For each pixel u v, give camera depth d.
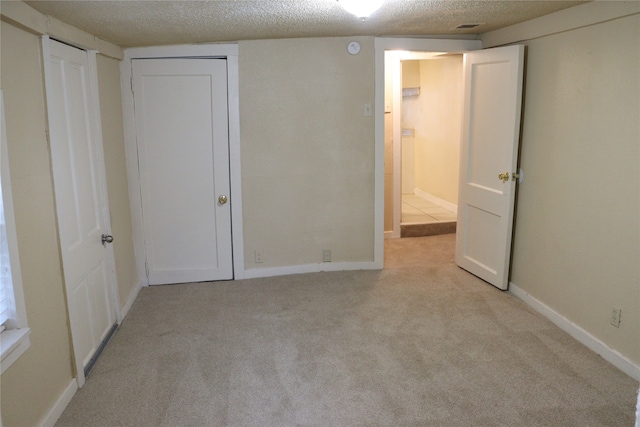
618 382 2.74
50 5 2.28
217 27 3.30
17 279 2.09
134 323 3.63
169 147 4.20
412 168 7.79
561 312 3.43
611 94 2.87
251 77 4.20
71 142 2.86
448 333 3.38
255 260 4.52
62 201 2.67
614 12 2.77
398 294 4.09
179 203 4.30
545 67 3.51
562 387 2.71
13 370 2.07
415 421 2.45
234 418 2.50
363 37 4.27
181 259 4.41
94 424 2.46
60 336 2.57
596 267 3.05
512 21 3.64
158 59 4.05
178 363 3.05
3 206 2.00
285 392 2.72
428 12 3.13
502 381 2.78
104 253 3.39
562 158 3.35
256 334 3.43
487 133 4.16
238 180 4.32
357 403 2.61
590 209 3.08
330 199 4.52
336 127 4.39
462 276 4.49
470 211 4.52
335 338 3.35
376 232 4.63
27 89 2.29
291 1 2.53
